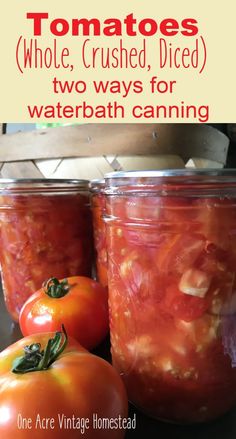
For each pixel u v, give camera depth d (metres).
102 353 0.59
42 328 0.55
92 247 0.76
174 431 0.43
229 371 0.41
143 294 0.41
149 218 0.38
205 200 0.36
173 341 0.40
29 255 0.66
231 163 1.29
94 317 0.57
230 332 0.40
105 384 0.37
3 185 0.64
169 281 0.39
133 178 0.38
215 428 0.43
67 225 0.68
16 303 0.69
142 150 0.81
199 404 0.42
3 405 0.34
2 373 0.39
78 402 0.34
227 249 0.38
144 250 0.40
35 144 0.84
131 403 0.47
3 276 0.71
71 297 0.57
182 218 0.37
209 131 0.90
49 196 0.65
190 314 0.39
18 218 0.65
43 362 0.38
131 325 0.43
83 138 0.81
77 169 0.83
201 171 0.35
